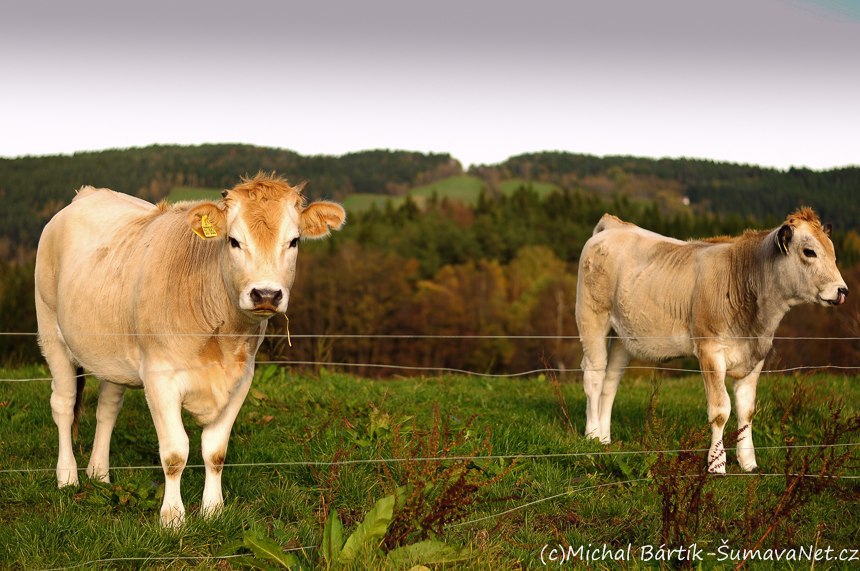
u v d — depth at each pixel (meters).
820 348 37.66
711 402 5.57
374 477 4.71
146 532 3.77
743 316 5.54
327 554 3.44
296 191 4.04
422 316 56.59
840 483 5.03
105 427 4.87
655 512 4.45
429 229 85.44
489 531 4.02
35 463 5.16
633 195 161.38
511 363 53.25
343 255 60.72
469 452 5.23
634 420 6.96
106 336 4.44
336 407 6.46
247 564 3.52
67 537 3.72
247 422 6.12
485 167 195.50
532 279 73.69
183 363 4.10
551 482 4.81
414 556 3.37
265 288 3.68
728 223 94.00
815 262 5.16
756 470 5.39
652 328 6.12
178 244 4.18
